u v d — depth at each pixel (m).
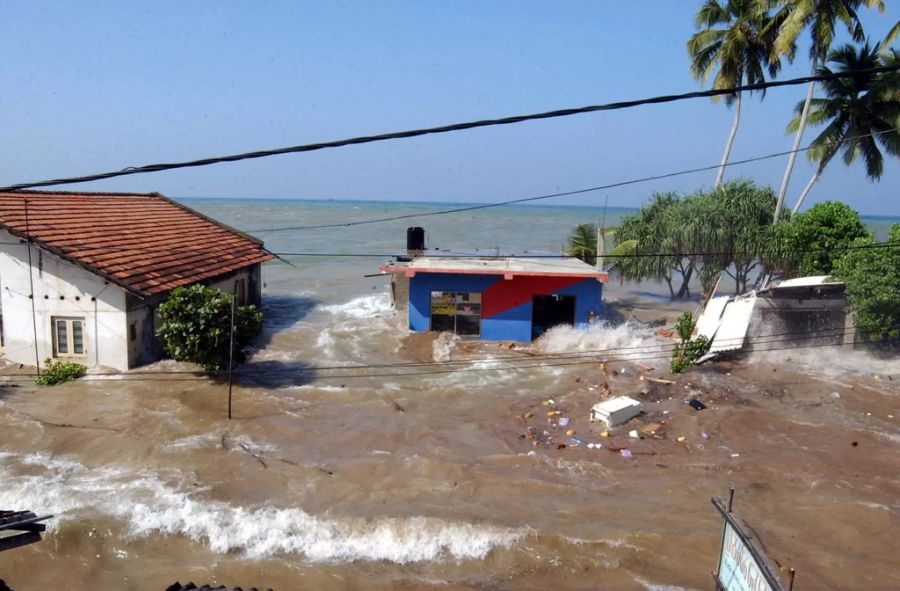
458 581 10.01
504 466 13.71
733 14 30.91
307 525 11.26
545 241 57.44
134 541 10.81
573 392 18.48
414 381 19.42
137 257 21.17
